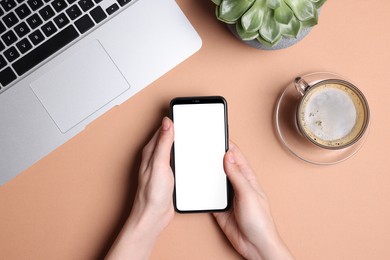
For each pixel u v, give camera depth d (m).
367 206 0.72
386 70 0.72
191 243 0.72
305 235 0.72
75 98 0.69
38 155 0.69
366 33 0.71
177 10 0.68
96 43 0.68
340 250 0.72
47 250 0.72
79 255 0.72
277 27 0.59
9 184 0.72
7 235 0.72
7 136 0.69
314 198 0.72
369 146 0.72
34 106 0.69
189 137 0.69
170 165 0.72
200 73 0.71
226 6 0.58
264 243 0.70
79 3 0.68
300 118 0.65
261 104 0.71
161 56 0.68
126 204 0.72
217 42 0.71
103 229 0.72
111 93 0.69
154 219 0.70
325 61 0.72
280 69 0.71
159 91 0.71
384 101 0.72
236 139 0.71
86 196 0.72
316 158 0.71
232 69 0.71
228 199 0.70
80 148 0.72
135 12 0.68
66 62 0.68
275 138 0.71
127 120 0.71
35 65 0.68
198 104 0.69
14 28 0.68
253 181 0.70
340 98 0.67
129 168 0.72
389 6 0.71
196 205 0.70
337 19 0.71
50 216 0.72
